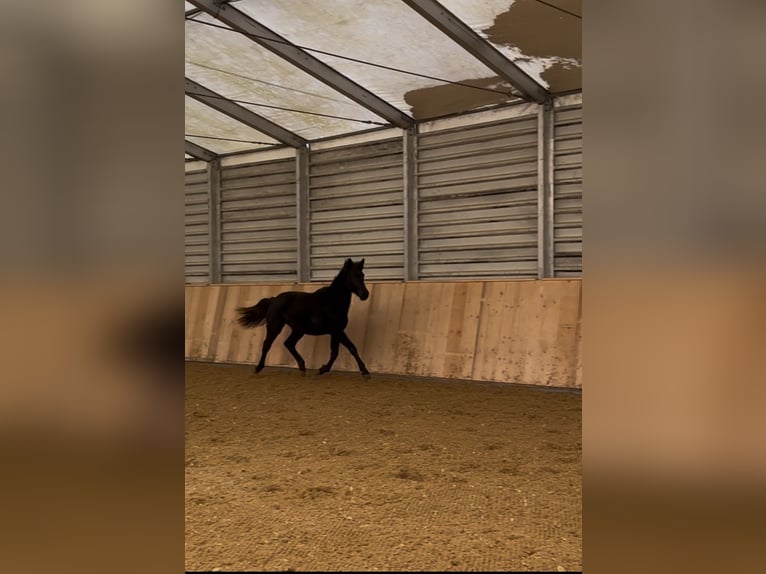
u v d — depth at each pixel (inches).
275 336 280.8
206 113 311.9
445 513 97.9
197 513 98.0
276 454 138.9
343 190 329.4
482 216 282.4
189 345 344.8
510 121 271.9
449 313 263.0
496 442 150.3
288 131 328.5
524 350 238.8
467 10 207.6
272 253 362.3
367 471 124.3
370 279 321.1
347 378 269.6
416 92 270.8
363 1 210.8
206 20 231.6
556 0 195.0
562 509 100.0
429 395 223.0
